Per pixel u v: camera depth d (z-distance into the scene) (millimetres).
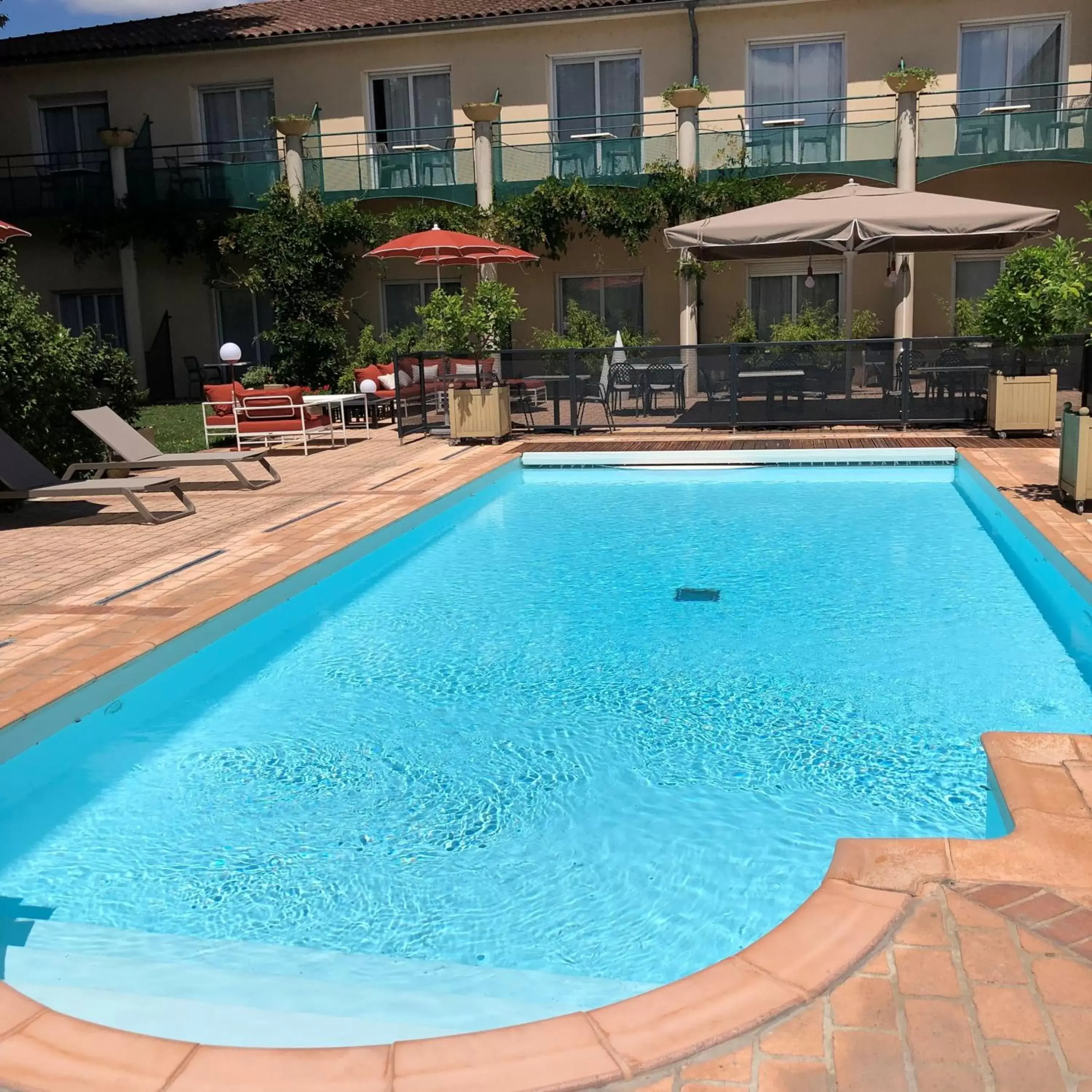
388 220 18547
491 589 7016
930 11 17359
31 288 21453
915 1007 2303
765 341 18625
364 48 19453
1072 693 4801
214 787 4152
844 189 12742
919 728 4457
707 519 9008
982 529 8242
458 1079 2156
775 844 3537
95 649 5137
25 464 8695
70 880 3463
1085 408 7812
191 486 10656
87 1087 2164
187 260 20812
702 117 18406
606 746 4406
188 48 19703
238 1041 2568
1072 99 17031
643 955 2936
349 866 3498
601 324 19562
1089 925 2568
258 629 6137
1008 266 11172
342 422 13977
